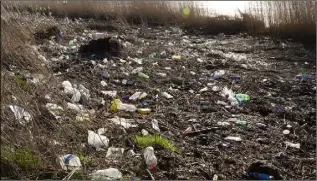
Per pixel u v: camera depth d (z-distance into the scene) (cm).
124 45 862
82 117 407
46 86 452
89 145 356
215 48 991
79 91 501
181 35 1178
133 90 571
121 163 328
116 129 397
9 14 658
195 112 504
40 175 299
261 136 442
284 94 616
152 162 329
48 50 759
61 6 1378
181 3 1375
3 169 299
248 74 724
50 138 336
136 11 1367
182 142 401
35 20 980
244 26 1241
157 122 438
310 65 826
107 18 1331
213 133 434
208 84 639
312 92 625
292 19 1111
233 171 348
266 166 343
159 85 611
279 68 796
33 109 379
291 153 404
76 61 691
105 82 593
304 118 509
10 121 345
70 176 291
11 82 408
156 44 964
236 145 408
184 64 770
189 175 328
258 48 996
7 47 555
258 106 538
